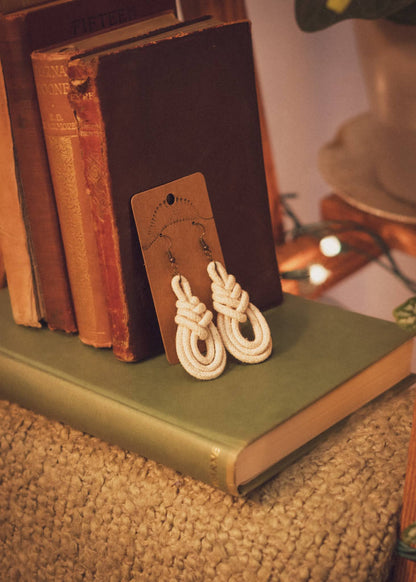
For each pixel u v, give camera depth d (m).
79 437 0.55
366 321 0.60
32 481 0.57
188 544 0.49
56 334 0.61
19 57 0.51
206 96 0.54
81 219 0.54
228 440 0.46
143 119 0.50
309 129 0.98
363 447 0.52
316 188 1.00
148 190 0.52
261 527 0.46
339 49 0.94
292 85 0.95
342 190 0.82
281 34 0.91
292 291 0.79
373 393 0.56
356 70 0.96
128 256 0.52
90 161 0.50
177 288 0.53
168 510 0.50
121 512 0.52
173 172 0.53
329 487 0.49
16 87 0.52
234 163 0.57
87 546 0.55
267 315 0.62
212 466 0.46
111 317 0.55
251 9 0.88
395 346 0.56
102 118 0.48
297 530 0.46
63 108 0.51
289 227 0.97
